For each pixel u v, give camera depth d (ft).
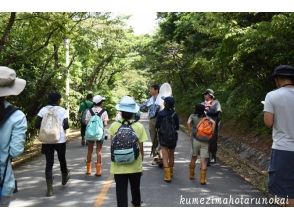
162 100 34.35
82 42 63.72
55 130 23.99
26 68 44.37
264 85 39.04
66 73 54.49
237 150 41.29
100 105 30.63
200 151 27.91
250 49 31.76
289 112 14.60
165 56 89.45
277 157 14.75
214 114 34.12
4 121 12.78
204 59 64.69
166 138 28.14
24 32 46.14
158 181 28.73
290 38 30.53
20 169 33.76
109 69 118.73
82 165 35.76
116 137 18.29
